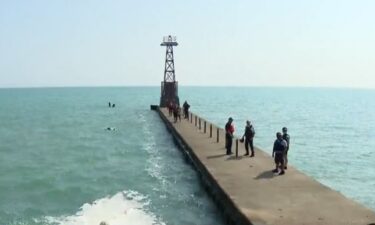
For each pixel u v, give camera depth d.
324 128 60.47
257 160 21.88
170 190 20.45
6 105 126.06
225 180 17.39
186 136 31.92
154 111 87.44
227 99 182.75
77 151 34.88
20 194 20.39
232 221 14.22
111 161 29.45
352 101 184.62
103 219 16.09
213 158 22.48
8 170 26.41
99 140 42.50
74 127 57.41
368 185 24.20
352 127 62.59
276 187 16.27
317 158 33.25
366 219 12.52
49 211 17.48
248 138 23.00
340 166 29.86
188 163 27.02
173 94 74.12
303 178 17.73
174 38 74.94
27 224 15.82
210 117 77.94
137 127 54.62
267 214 12.99
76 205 18.33
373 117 85.06
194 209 17.14
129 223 15.41
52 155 32.84
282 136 19.28
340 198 14.73
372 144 43.03
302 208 13.61
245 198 14.75
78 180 23.25
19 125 61.41
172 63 74.81
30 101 157.00
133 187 21.28
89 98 188.88
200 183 21.45
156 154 32.03
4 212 17.36
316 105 139.50
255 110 103.94
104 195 19.81
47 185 22.16
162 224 15.24
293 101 172.75
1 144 40.06
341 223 12.16
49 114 85.81
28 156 32.50
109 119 70.31
